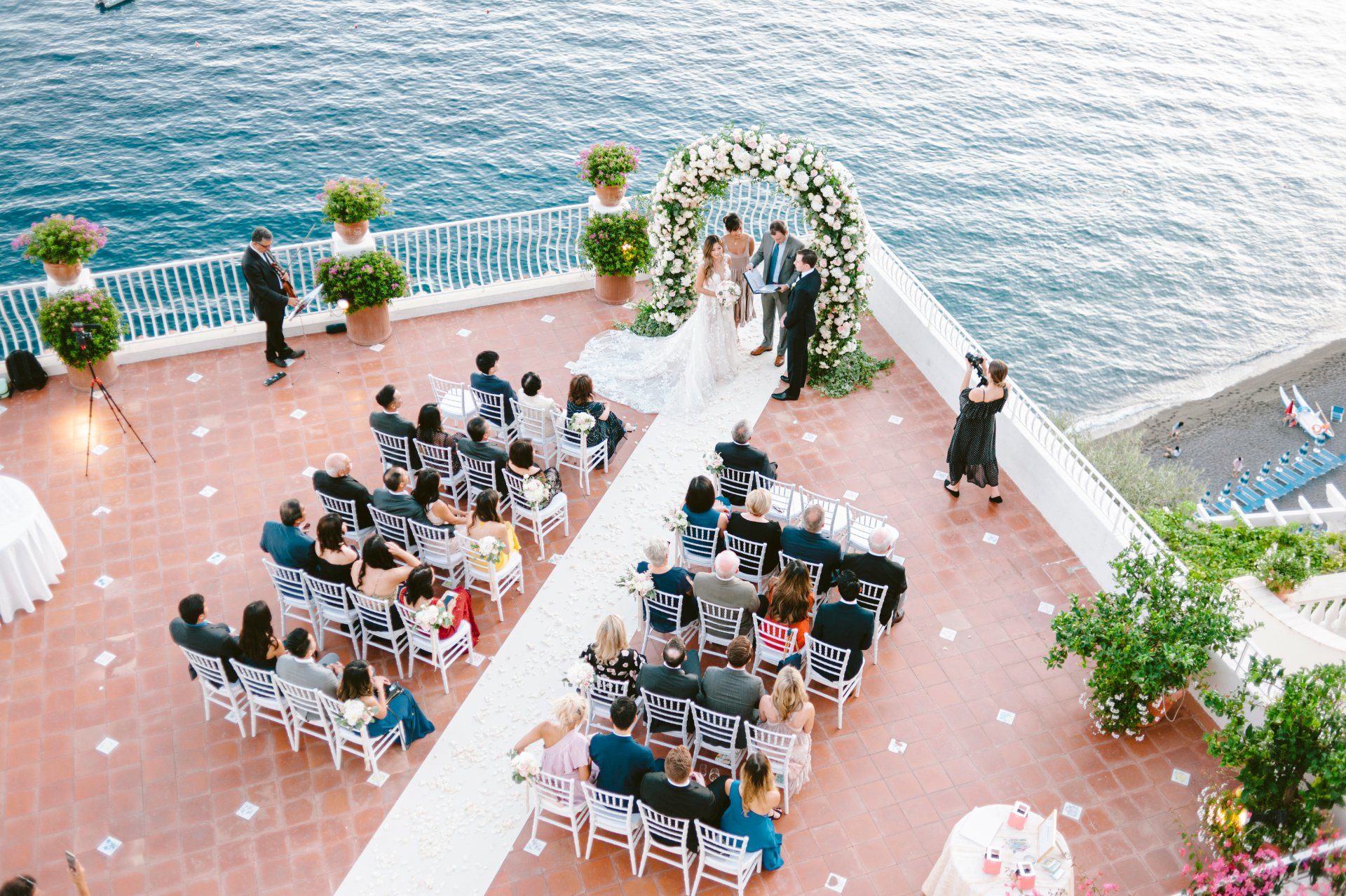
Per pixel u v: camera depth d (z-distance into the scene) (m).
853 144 31.09
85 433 11.10
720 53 34.81
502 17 35.59
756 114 31.11
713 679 7.47
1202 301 28.44
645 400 11.76
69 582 9.45
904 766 8.06
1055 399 25.27
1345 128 37.41
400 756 8.03
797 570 7.97
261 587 9.41
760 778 6.59
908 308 12.41
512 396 10.42
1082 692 8.72
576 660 8.80
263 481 10.53
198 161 25.06
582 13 36.56
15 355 11.48
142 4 33.94
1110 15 44.75
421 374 12.00
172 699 8.47
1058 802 7.83
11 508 9.16
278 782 7.85
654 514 10.29
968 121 33.81
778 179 11.38
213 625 7.86
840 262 11.47
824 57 35.91
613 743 6.85
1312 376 26.45
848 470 10.93
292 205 23.59
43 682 8.56
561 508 9.88
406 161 25.91
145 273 20.56
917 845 7.49
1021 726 8.41
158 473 10.62
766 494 8.65
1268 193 33.28
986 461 10.20
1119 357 26.42
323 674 7.58
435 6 35.94
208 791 7.77
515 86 30.48
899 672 8.84
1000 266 28.02
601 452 10.43
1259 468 24.02
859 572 8.45
